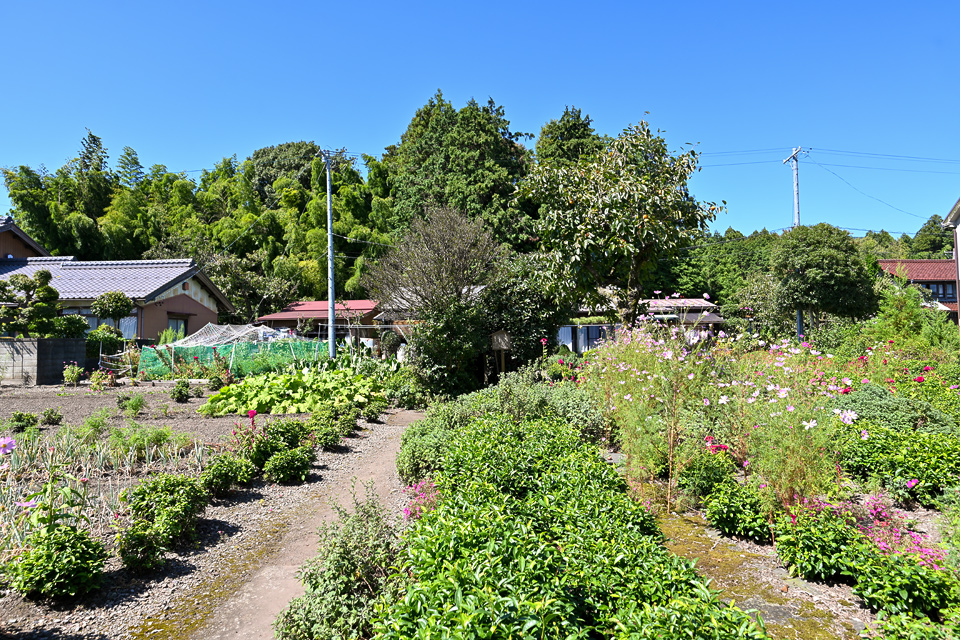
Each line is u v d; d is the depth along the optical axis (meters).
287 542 5.25
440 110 39.31
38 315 18.02
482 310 15.89
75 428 8.33
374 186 40.16
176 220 39.94
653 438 5.71
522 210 30.88
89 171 38.81
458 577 2.68
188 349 18.77
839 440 4.91
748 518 4.81
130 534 4.46
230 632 3.73
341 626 3.32
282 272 34.22
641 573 3.13
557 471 5.25
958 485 5.08
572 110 35.16
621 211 9.76
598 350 9.45
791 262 24.69
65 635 3.60
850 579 4.07
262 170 51.16
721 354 6.76
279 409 11.42
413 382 14.30
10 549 4.27
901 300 15.55
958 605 3.36
